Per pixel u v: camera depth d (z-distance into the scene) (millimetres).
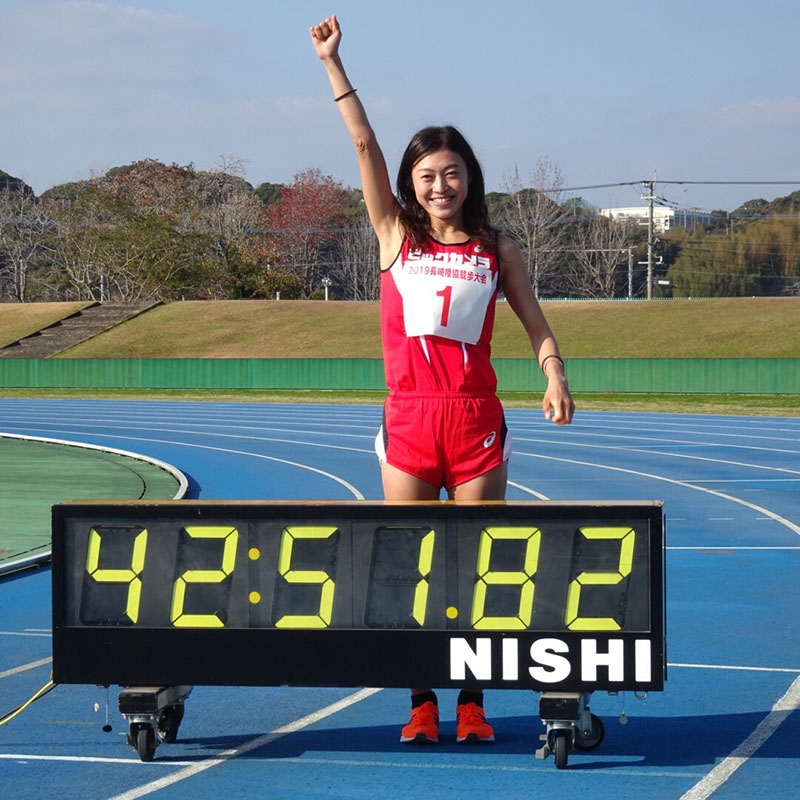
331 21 5008
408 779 5051
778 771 5125
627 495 16984
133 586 5133
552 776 5066
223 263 94438
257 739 5695
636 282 126188
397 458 5070
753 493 17156
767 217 133750
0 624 8672
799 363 46375
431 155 4891
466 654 4906
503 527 4898
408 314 4930
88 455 24344
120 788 4961
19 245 104500
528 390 51156
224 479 19938
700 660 7328
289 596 5012
